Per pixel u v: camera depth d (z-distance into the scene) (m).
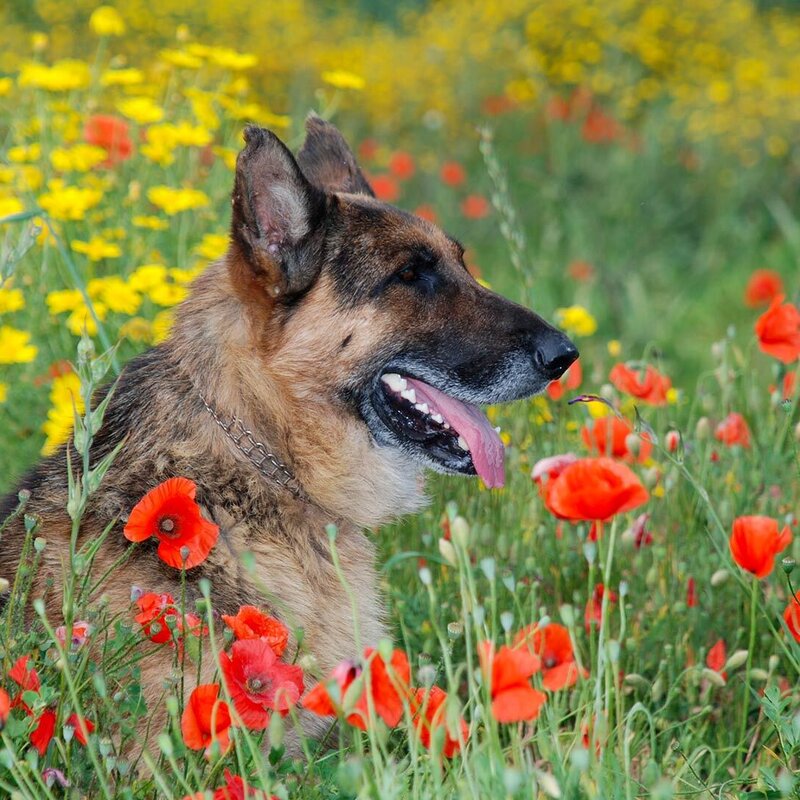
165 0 17.05
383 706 3.34
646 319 12.70
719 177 16.44
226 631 3.80
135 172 8.48
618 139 16.66
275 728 3.16
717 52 19.73
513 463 6.39
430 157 16.08
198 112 8.28
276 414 5.27
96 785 4.04
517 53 17.84
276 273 5.21
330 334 5.37
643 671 5.38
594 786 3.50
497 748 3.30
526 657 3.28
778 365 5.84
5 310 6.25
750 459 6.39
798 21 23.44
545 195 15.22
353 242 5.47
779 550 4.40
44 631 4.20
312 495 5.35
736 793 4.45
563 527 6.07
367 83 17.09
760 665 5.62
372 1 23.25
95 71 8.92
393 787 3.28
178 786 4.04
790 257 14.46
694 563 5.89
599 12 19.30
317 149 6.50
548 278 13.55
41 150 8.01
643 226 15.61
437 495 6.48
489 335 5.64
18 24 15.98
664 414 6.99
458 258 5.86
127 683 4.27
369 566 5.47
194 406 5.09
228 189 8.26
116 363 5.77
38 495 5.04
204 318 5.28
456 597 5.69
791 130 17.25
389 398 5.57
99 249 6.93
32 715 3.64
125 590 4.62
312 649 4.99
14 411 6.85
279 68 16.89
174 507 4.10
